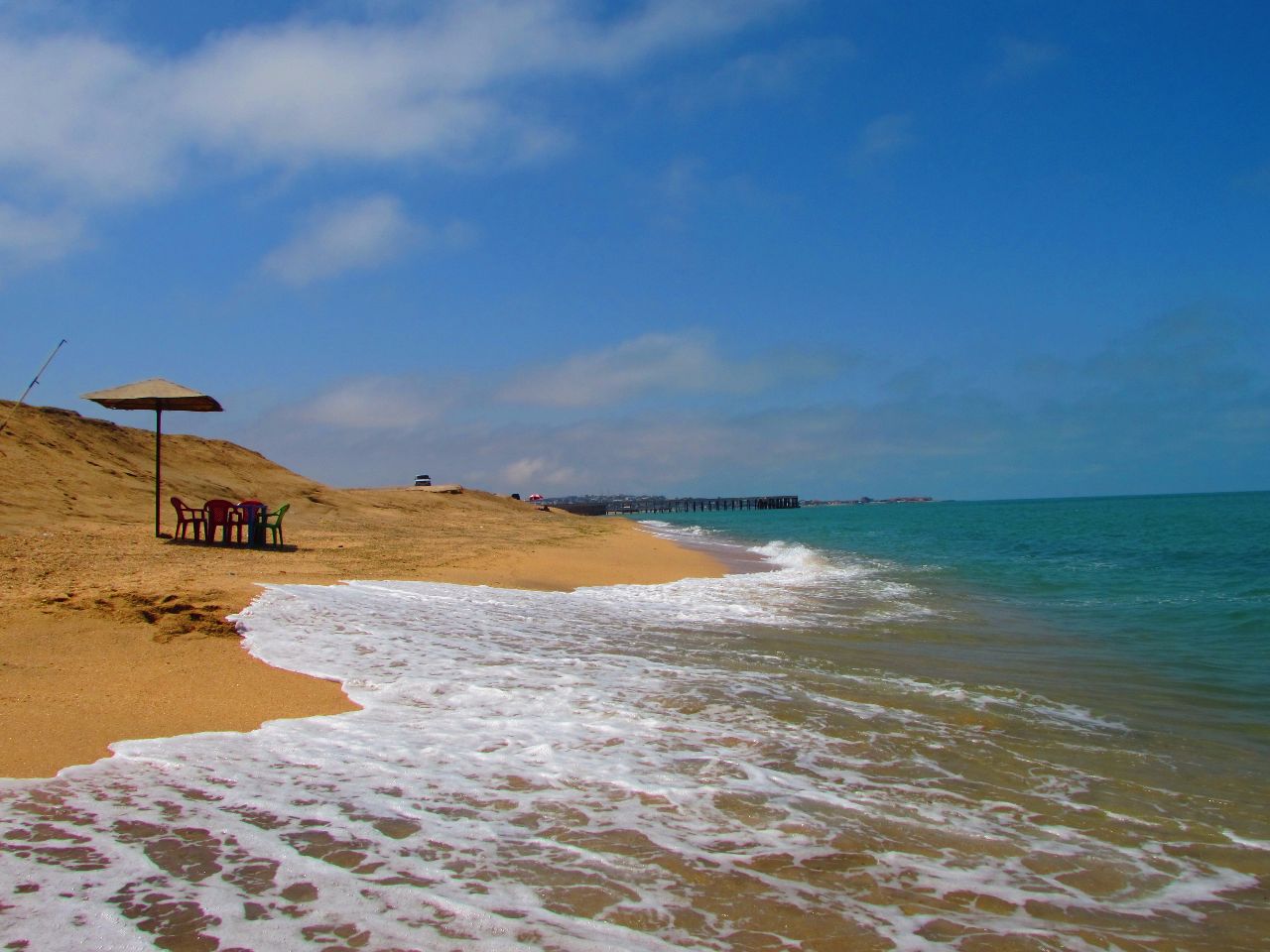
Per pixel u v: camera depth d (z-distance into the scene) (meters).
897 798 4.95
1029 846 4.36
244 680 6.96
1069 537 36.59
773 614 12.53
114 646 7.62
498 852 3.98
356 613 9.95
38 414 23.66
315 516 26.19
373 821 4.29
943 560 24.58
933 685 7.90
